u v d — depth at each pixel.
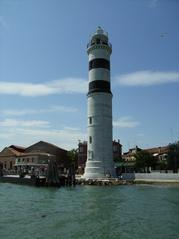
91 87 81.06
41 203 36.69
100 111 79.44
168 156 99.38
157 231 22.00
